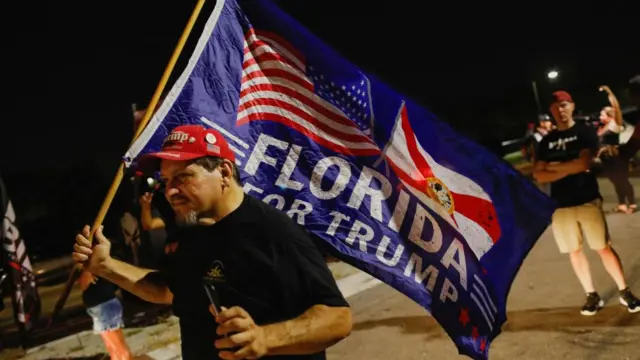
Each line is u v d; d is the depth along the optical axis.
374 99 2.93
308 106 2.79
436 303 2.72
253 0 2.79
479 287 2.97
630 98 4.63
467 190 3.11
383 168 2.86
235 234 1.83
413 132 3.00
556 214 4.77
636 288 5.23
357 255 2.66
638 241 6.84
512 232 3.21
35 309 5.56
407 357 4.49
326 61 2.84
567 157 4.60
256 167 2.64
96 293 4.51
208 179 1.84
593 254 6.58
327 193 2.73
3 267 5.43
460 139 3.12
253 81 2.70
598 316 4.68
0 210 5.36
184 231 1.96
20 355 5.46
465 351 2.73
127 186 5.85
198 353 1.89
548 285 5.70
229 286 1.79
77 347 5.49
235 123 2.62
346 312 1.80
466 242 3.04
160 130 2.42
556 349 4.19
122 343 4.68
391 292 6.32
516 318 4.93
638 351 3.95
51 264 12.11
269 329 1.65
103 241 2.32
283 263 1.79
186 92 2.52
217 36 2.65
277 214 1.87
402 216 2.83
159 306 6.62
